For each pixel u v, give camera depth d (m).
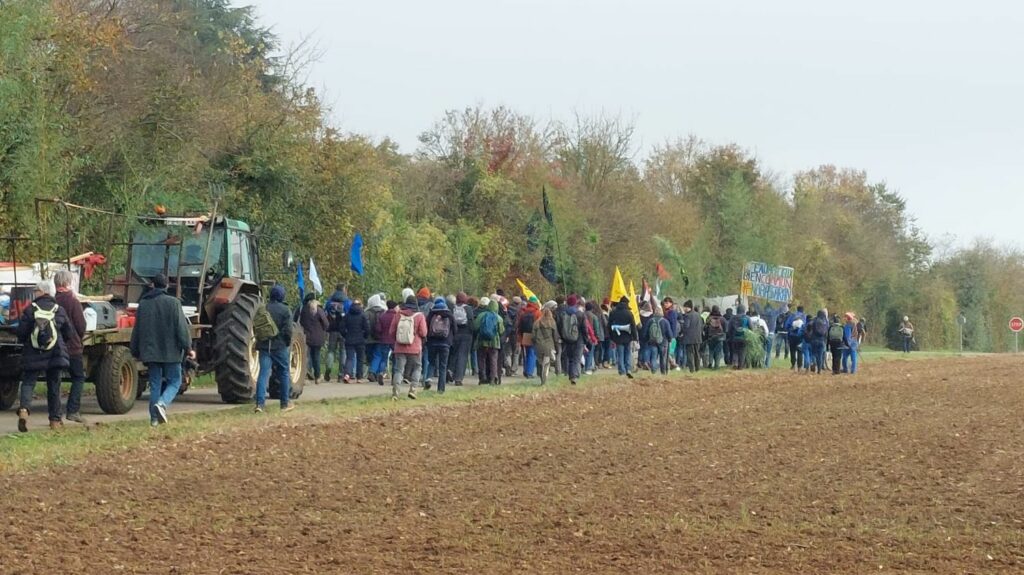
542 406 48.41
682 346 79.88
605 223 114.31
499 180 104.81
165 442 33.44
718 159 145.12
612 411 46.94
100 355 40.56
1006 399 56.12
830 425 42.81
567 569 19.56
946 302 193.25
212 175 68.25
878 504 26.16
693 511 25.03
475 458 32.59
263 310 41.72
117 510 23.89
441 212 103.75
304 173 74.12
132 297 46.72
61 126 51.31
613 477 29.62
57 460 29.72
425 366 55.53
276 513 24.02
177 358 37.00
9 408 42.69
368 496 26.23
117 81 64.00
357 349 59.97
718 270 128.88
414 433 38.06
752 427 41.75
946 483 29.39
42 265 41.50
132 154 60.84
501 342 66.06
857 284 178.75
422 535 22.11
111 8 69.38
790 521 24.02
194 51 90.50
